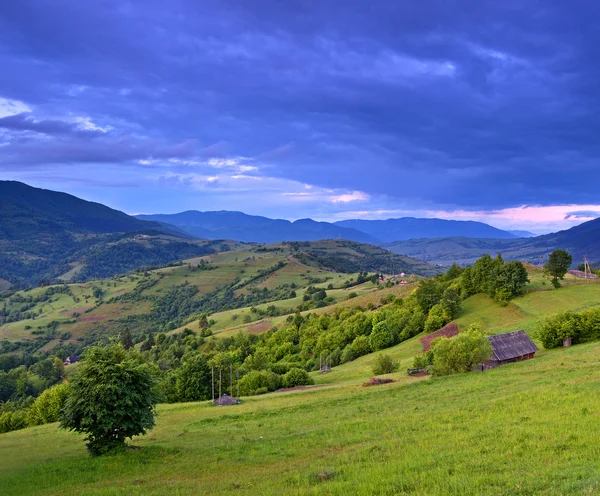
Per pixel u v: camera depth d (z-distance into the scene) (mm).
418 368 80688
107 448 37219
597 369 48219
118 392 36625
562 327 78750
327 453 30125
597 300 109375
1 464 40469
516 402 37000
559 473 18312
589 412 29750
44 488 29594
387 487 19812
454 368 67125
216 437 43250
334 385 82375
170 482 27594
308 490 21000
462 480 19250
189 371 102312
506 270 126188
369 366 106000
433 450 25734
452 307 127312
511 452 22828
